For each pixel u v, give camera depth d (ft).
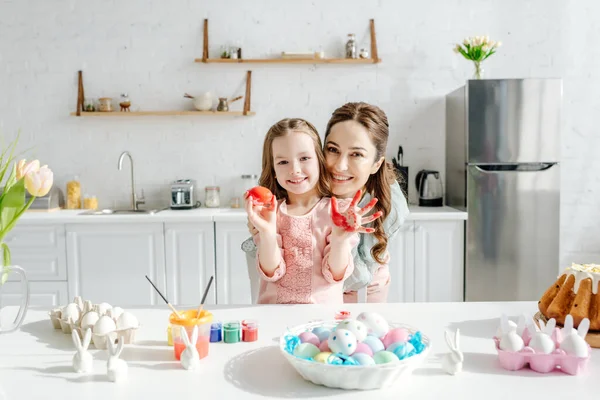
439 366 3.45
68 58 12.88
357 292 5.72
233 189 13.15
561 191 13.12
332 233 4.46
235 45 12.87
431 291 11.25
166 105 12.99
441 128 12.98
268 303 4.98
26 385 3.21
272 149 4.75
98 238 11.24
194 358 3.41
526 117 11.00
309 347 3.30
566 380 3.23
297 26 12.85
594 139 13.02
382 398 3.01
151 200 13.17
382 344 3.38
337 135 5.01
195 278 11.25
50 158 13.08
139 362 3.56
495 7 12.80
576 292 3.88
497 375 3.31
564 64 12.89
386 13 12.82
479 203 11.12
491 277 11.21
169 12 12.84
